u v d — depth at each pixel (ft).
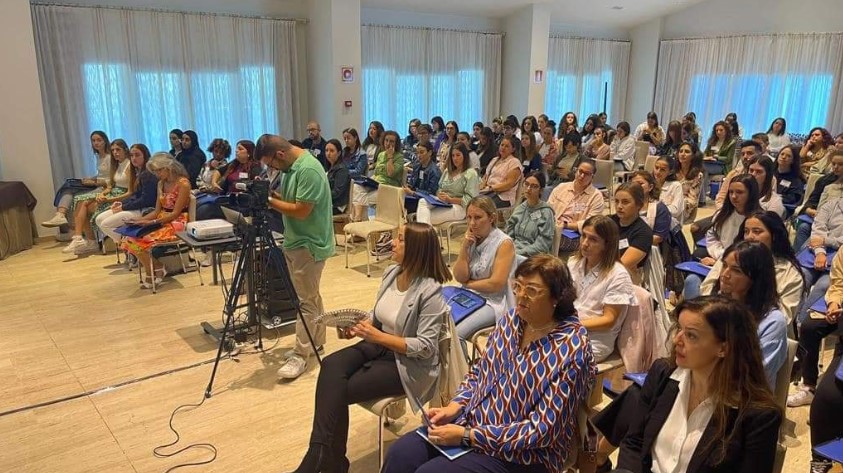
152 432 8.73
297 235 10.13
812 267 10.75
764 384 4.75
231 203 12.07
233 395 9.79
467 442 5.61
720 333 4.69
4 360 10.96
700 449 4.84
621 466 5.45
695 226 14.28
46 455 8.17
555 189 14.90
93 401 9.58
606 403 9.02
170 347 11.53
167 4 23.32
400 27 29.19
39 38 20.75
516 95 32.78
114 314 13.19
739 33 33.42
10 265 16.76
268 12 25.71
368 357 7.30
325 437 6.66
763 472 4.64
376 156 22.88
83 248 17.88
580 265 8.38
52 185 19.60
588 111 37.11
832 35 29.78
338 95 25.68
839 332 8.63
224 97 24.95
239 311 13.04
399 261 7.48
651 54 37.01
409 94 30.27
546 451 5.57
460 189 17.44
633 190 10.20
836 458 5.39
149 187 16.19
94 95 22.17
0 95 18.26
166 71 23.44
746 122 33.58
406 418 9.11
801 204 15.78
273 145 9.78
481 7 30.37
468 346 10.83
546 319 5.67
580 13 33.71
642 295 7.84
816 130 22.26
